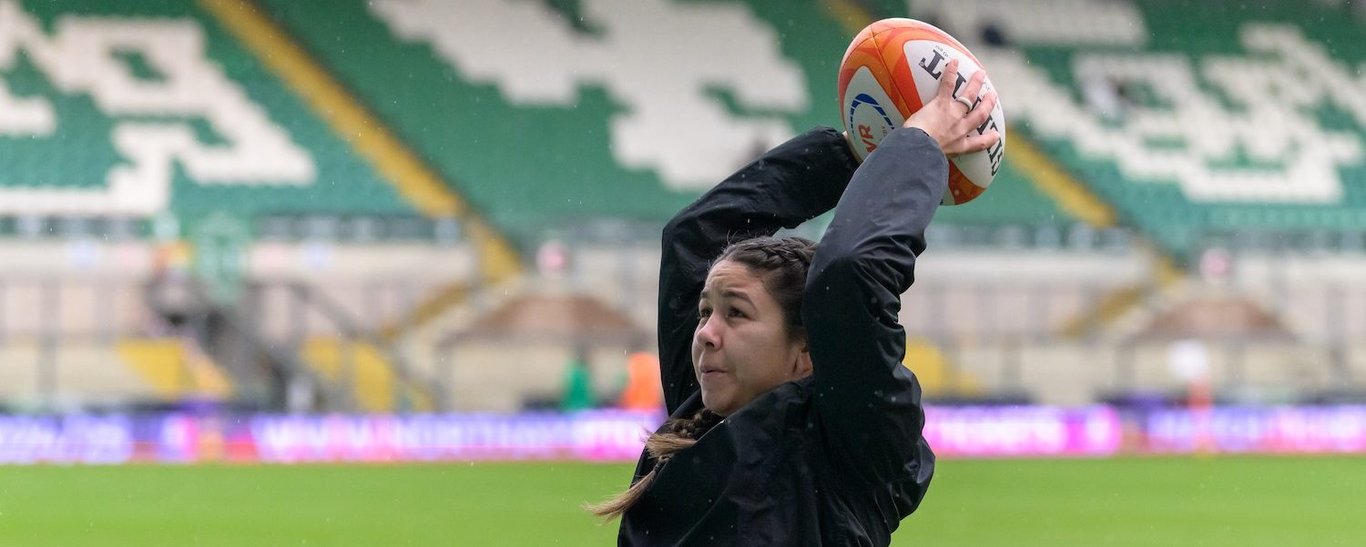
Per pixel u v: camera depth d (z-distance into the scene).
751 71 44.56
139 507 22.62
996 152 4.66
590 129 42.22
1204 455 36.38
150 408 33.47
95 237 34.25
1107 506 23.36
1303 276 39.97
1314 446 38.47
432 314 35.56
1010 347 37.31
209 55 40.84
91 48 40.16
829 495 3.82
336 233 35.28
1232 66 47.53
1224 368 38.94
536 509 22.03
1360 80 48.00
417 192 39.88
